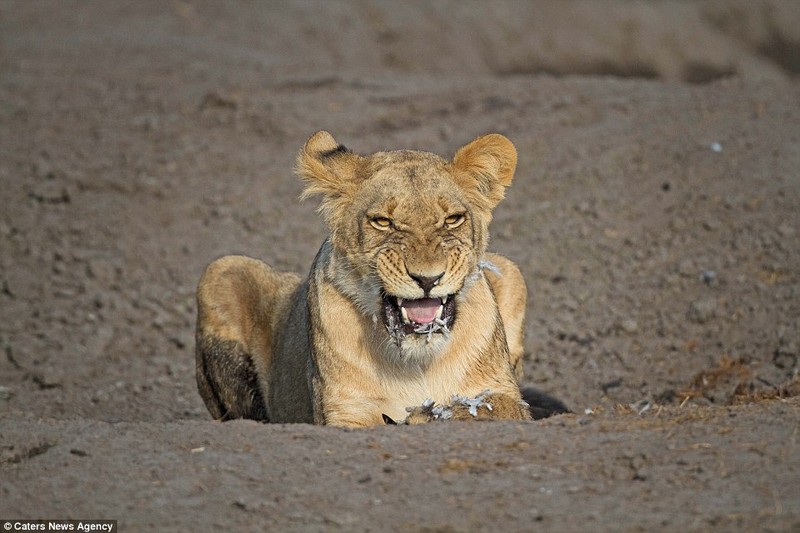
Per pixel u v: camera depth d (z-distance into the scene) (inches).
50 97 1269.7
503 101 1190.3
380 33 1888.5
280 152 1105.4
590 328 818.2
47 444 441.7
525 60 1983.3
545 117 1129.4
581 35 2062.0
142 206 1023.6
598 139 1067.3
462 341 501.4
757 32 2220.7
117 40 1560.0
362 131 1133.1
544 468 389.4
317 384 515.5
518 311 604.4
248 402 608.4
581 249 916.6
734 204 916.0
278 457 409.7
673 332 788.0
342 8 1886.1
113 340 846.5
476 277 496.1
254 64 1473.9
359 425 498.0
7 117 1201.4
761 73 2129.7
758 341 745.0
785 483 363.9
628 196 968.9
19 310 885.2
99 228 991.0
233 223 995.3
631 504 357.4
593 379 747.4
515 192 1004.6
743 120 1063.6
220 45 1596.9
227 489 384.8
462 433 427.8
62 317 871.7
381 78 1328.7
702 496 359.3
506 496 368.5
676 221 916.6
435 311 477.7
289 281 631.2
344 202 498.9
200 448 422.3
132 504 377.4
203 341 618.8
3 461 429.1
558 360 781.3
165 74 1385.3
